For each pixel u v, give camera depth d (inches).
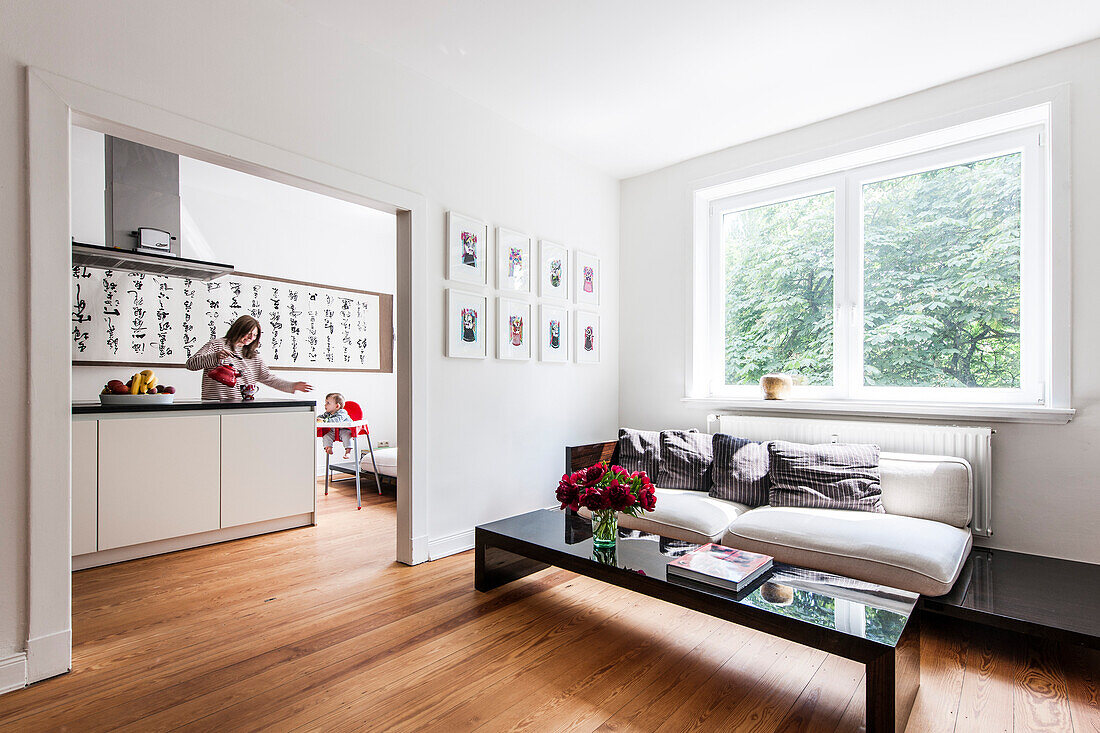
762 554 97.1
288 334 217.5
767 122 144.5
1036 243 118.3
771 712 68.8
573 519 117.9
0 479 70.6
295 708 68.3
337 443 235.1
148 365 181.0
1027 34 106.8
